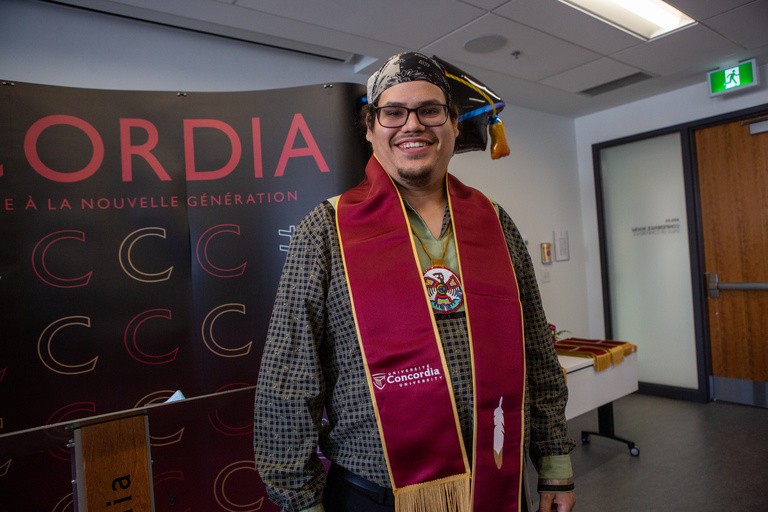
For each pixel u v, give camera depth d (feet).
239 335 5.17
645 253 14.55
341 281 2.95
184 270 5.05
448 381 2.81
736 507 7.77
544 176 14.76
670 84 13.00
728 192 12.90
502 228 3.52
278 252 5.25
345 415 2.88
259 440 2.85
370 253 2.99
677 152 13.74
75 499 2.62
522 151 14.20
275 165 5.28
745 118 12.44
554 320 14.65
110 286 4.83
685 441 10.66
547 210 14.76
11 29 7.27
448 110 3.18
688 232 13.53
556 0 8.18
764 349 12.50
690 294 13.66
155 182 4.99
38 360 4.60
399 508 2.72
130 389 4.85
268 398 2.82
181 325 5.02
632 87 12.98
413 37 9.27
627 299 14.98
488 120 5.98
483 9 8.34
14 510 4.46
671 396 13.92
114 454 2.74
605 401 9.53
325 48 9.78
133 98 4.99
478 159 13.07
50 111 4.74
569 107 14.46
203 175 5.13
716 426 11.46
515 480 2.93
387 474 2.76
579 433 11.66
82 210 4.78
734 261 12.89
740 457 9.61
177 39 8.61
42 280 4.64
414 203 3.34
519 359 3.06
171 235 5.02
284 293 2.99
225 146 5.19
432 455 2.77
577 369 8.94
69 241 4.73
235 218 5.19
